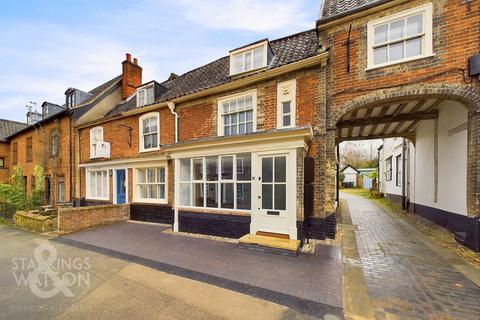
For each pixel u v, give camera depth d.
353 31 6.24
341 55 6.38
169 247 5.90
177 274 4.32
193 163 7.42
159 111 9.89
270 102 7.23
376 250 5.45
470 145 5.42
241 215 6.43
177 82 11.73
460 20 5.18
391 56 5.90
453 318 2.88
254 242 5.44
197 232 7.16
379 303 3.21
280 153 5.81
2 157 19.62
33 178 15.91
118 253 5.57
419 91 5.50
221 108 8.30
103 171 11.57
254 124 7.50
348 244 5.94
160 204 9.23
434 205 8.62
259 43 7.89
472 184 5.36
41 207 12.38
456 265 4.51
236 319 2.95
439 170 8.11
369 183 35.25
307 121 6.57
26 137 17.00
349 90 6.22
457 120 6.76
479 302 3.23
